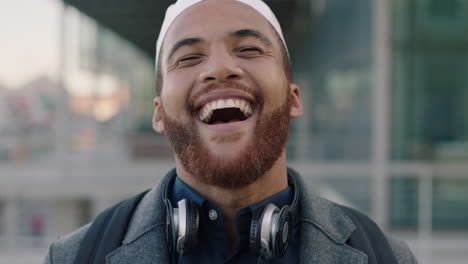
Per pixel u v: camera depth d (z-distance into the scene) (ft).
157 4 22.11
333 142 24.00
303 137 29.99
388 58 18.21
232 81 3.77
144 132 28.14
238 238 3.89
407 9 18.38
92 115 25.25
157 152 27.27
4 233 16.47
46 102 23.53
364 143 19.20
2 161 22.67
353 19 20.81
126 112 28.45
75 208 21.35
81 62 24.77
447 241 16.78
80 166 23.07
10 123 23.06
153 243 4.10
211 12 4.00
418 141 18.39
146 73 30.14
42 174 21.53
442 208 17.87
